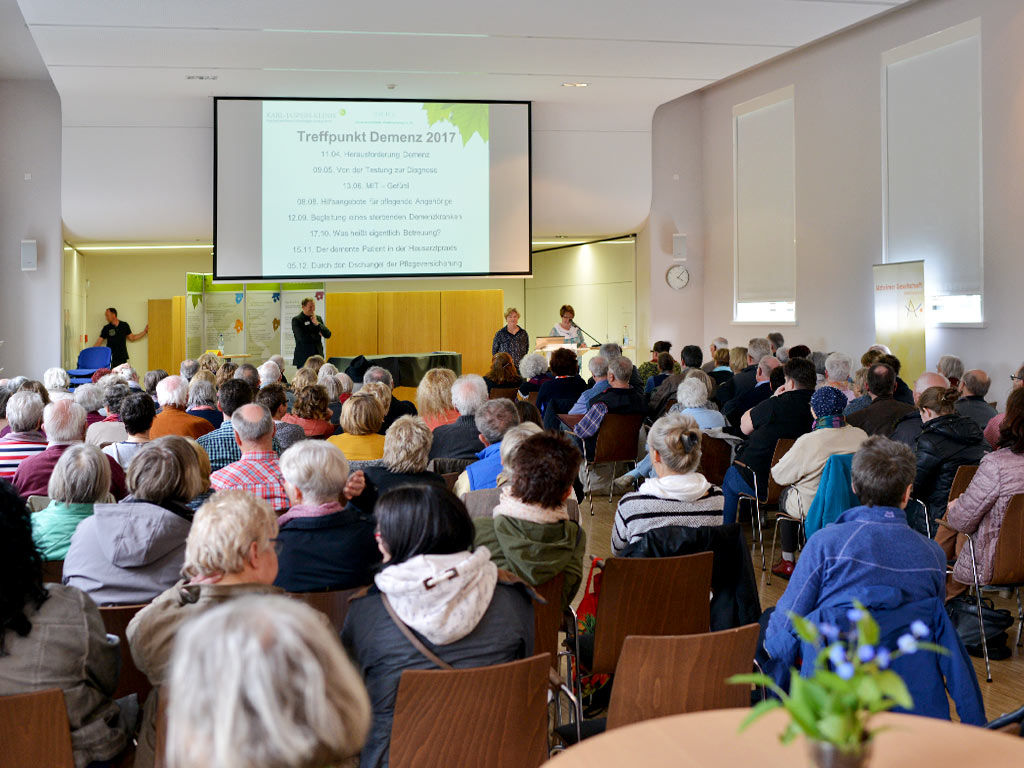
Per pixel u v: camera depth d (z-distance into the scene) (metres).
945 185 9.20
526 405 4.91
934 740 1.66
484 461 3.94
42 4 7.66
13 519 2.08
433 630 2.12
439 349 12.58
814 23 8.45
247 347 12.23
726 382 7.89
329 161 11.01
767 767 1.56
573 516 3.47
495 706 2.10
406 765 2.08
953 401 4.75
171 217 11.36
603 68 9.95
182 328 12.78
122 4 7.67
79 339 13.80
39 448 4.62
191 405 5.88
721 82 12.66
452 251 11.29
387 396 6.09
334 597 2.81
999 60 8.50
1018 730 1.91
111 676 2.26
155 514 2.74
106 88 10.59
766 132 11.89
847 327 10.64
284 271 11.01
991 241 8.65
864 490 2.65
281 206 10.96
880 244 10.12
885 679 1.32
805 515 4.97
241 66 9.65
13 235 11.44
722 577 3.16
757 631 2.39
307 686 0.98
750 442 5.72
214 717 0.97
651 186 12.23
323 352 11.41
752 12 8.13
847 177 10.55
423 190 11.20
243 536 2.17
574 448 2.92
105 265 15.40
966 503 4.09
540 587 2.88
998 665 4.20
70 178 11.12
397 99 11.08
